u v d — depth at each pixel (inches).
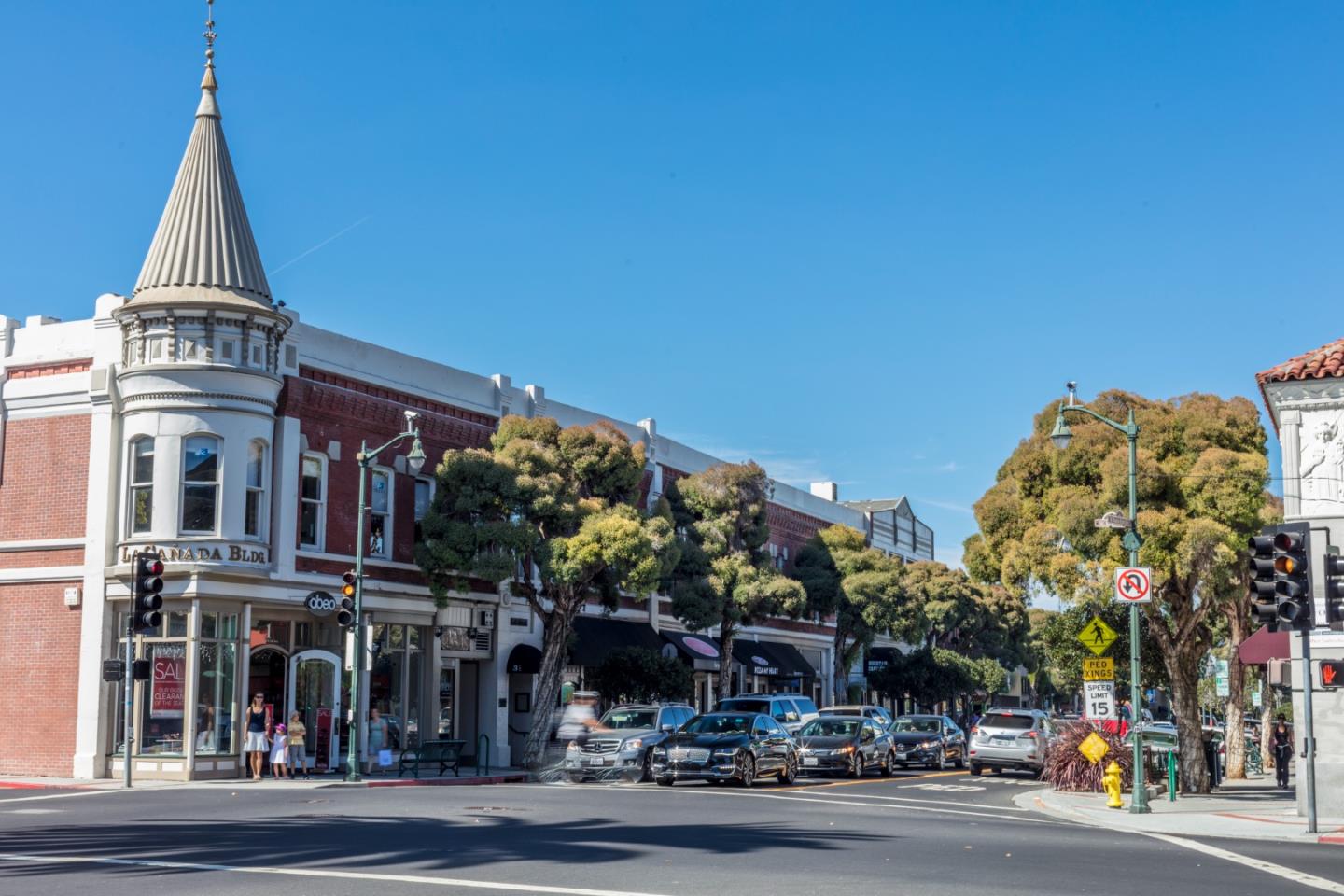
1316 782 959.6
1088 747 1071.6
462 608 1545.3
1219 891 546.9
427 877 543.2
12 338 1354.6
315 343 1368.1
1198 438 1152.2
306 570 1331.2
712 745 1183.6
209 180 1301.7
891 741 1475.1
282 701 1320.1
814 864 609.6
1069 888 545.3
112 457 1267.2
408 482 1480.1
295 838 690.8
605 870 574.2
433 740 1412.4
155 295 1255.5
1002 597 3100.4
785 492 2452.0
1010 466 1301.7
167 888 511.2
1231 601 1330.0
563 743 1540.4
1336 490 991.0
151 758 1222.9
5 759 1290.6
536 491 1437.0
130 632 1113.4
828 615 2375.7
